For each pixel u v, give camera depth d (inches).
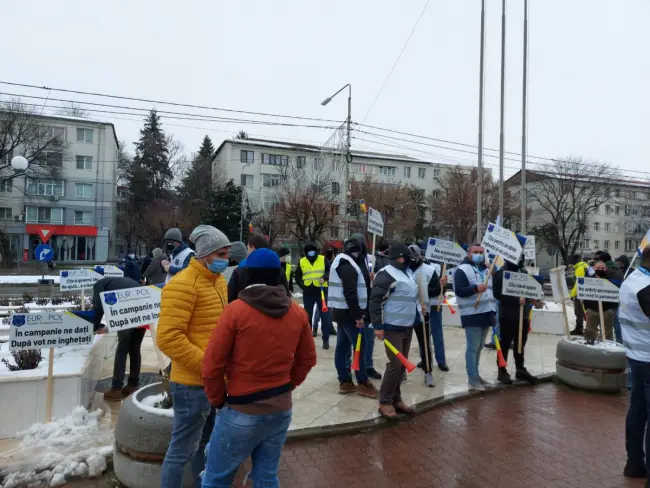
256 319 101.3
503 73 583.8
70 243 1876.2
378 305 199.5
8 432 175.8
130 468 137.2
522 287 255.6
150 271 371.2
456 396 235.5
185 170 2118.6
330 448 176.4
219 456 103.6
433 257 321.4
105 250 1921.8
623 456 175.3
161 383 164.6
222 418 104.2
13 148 1489.9
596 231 2404.0
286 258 373.1
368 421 197.0
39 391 181.6
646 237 268.4
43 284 892.0
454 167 2047.2
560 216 1937.7
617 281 316.8
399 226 1557.6
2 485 143.5
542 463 167.9
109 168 1940.2
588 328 335.6
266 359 102.0
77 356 217.6
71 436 171.8
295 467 160.6
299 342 110.8
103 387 239.9
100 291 211.0
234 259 237.8
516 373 270.8
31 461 153.6
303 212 1172.5
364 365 232.1
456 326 450.9
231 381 103.6
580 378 254.5
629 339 154.1
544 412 221.3
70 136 1881.2
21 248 1819.6
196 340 123.5
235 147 2059.5
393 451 175.2
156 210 1724.9
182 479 122.6
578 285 285.3
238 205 1750.7
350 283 217.2
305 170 1357.0
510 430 197.9
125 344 221.1
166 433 135.3
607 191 1913.1
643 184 2358.5
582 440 189.0
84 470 152.0
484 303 246.2
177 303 119.3
